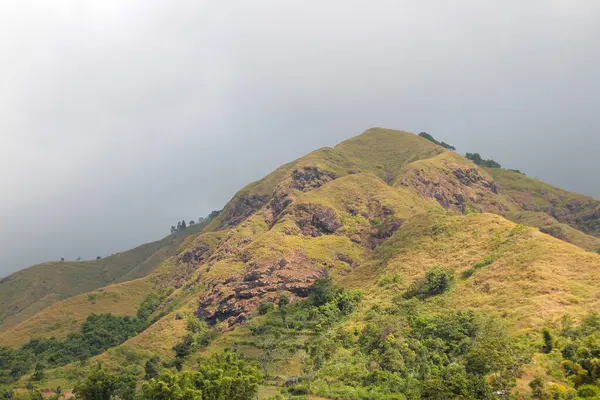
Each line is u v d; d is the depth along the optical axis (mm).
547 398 57281
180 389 70438
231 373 76688
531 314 89812
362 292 133375
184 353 128875
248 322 138000
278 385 90438
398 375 78500
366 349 94062
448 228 148250
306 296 148750
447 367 69062
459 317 91875
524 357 64375
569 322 82062
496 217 142250
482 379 59250
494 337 75375
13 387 133000
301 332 119625
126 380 105500
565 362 65250
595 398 52438
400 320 100938
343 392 76438
